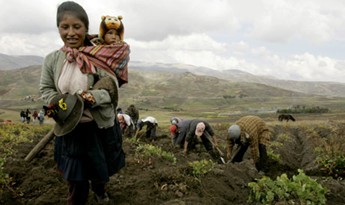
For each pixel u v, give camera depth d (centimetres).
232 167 727
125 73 388
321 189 512
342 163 846
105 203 475
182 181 563
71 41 371
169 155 893
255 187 530
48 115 350
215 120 5531
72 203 399
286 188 509
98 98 353
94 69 363
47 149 955
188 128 1123
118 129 405
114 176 628
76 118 350
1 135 1349
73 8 366
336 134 1906
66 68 366
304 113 8706
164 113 9594
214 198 535
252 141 861
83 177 375
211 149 1116
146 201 504
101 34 402
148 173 611
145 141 1394
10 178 573
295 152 1677
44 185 573
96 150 375
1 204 501
